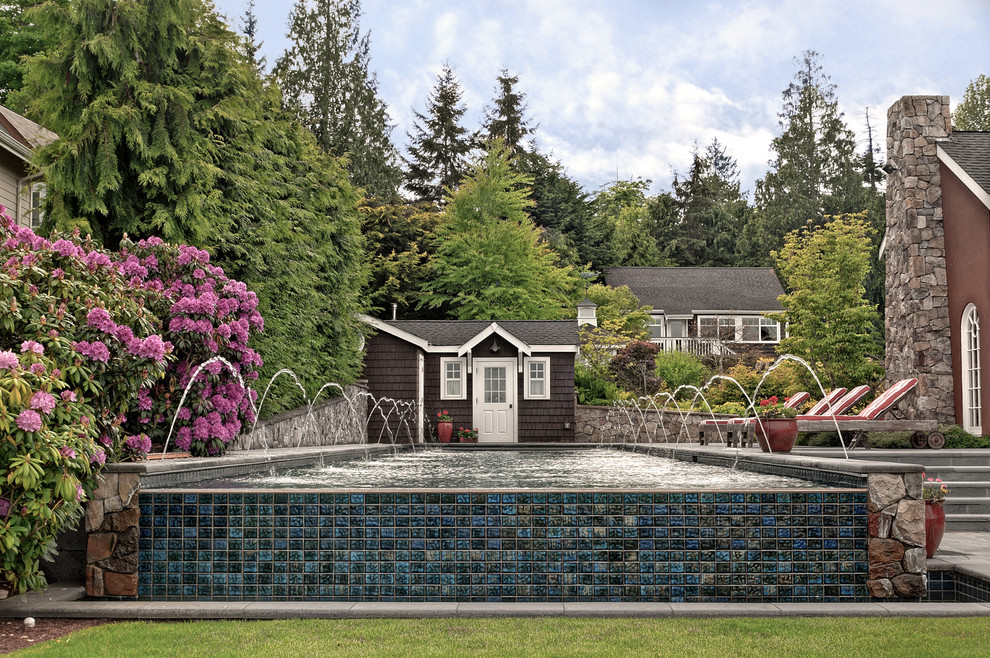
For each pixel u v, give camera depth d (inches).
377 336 775.1
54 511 178.5
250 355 342.6
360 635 167.0
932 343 536.1
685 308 1314.0
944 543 260.4
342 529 198.4
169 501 199.9
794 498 197.6
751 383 829.2
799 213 1814.7
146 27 394.3
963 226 517.0
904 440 429.1
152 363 252.5
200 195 403.2
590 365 899.4
